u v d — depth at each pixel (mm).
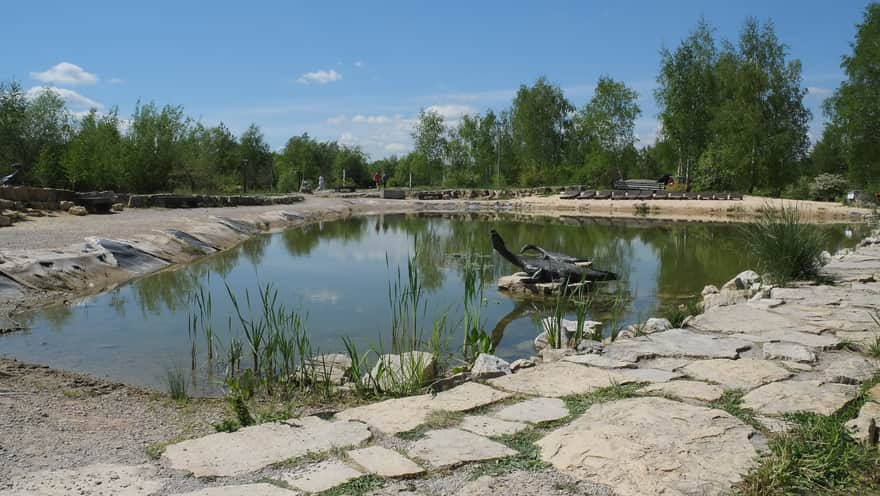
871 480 2844
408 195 42594
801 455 3020
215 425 3998
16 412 4184
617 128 47312
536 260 10789
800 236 9359
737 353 5168
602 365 4895
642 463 3035
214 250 14641
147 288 9883
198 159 34781
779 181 36906
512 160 60531
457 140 59469
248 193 37625
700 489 2783
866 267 10219
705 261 13828
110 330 7254
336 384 5281
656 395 4098
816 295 7746
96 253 10828
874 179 32875
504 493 2809
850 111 32438
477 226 23062
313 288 10188
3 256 9273
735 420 3562
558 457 3186
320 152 63906
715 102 39781
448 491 2850
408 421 3783
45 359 6074
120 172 27312
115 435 3881
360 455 3285
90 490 2902
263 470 3135
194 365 6000
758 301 7410
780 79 36812
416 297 6930
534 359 6051
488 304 9180
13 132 27297
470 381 4719
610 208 33812
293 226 22625
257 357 5902
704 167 39719
